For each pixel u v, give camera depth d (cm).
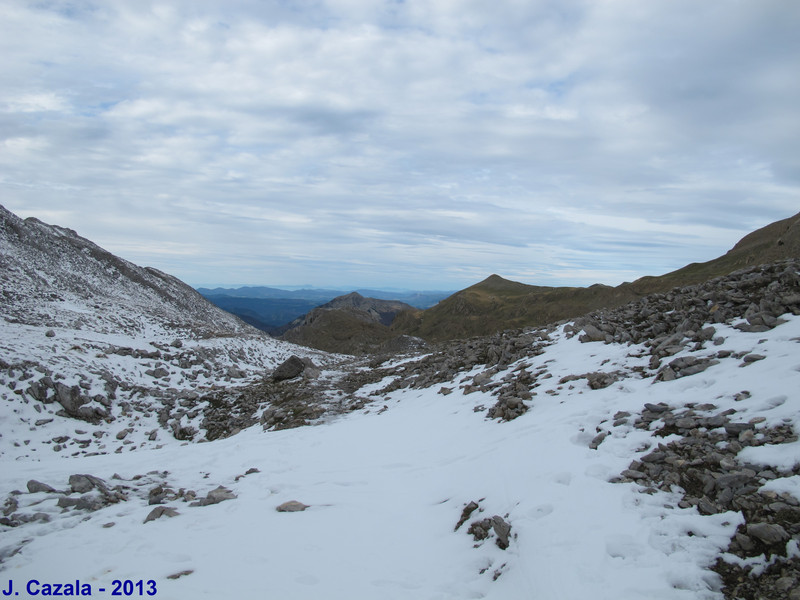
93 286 5688
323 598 623
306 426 1891
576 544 623
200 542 815
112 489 1130
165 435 2139
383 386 2436
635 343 1482
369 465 1213
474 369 2078
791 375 857
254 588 651
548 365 1623
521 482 840
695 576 520
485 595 608
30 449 1825
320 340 7906
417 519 859
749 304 1372
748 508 590
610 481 743
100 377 2406
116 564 743
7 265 4659
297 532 841
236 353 3619
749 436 716
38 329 2981
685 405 905
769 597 474
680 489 678
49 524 925
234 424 2191
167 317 5484
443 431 1359
